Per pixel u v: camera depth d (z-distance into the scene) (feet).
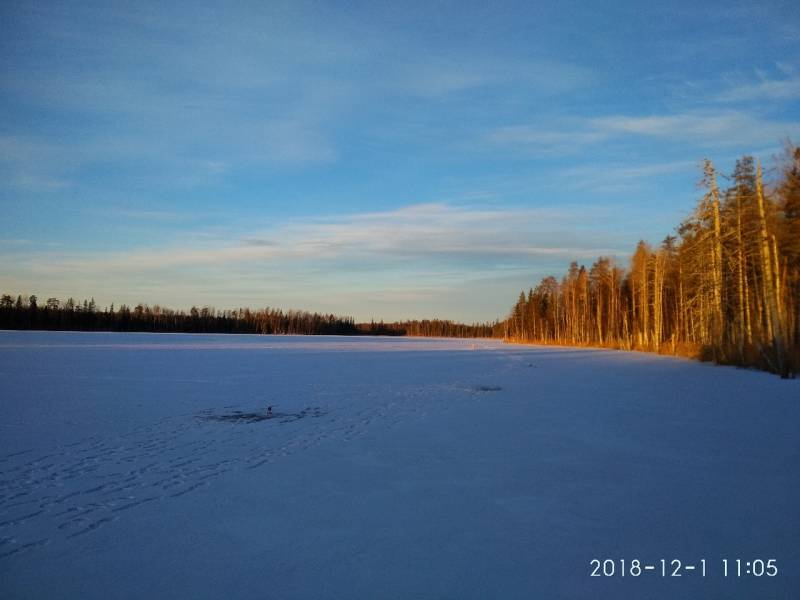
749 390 62.80
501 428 38.93
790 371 81.20
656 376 83.46
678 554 16.62
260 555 16.55
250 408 49.49
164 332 460.96
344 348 200.44
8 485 24.29
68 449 32.07
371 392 62.44
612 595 14.07
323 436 36.27
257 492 23.21
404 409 49.01
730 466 27.45
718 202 109.40
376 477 25.63
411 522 19.47
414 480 25.08
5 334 301.84
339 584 14.64
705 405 50.31
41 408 48.34
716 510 20.62
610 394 59.77
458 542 17.58
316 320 620.08
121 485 24.34
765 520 19.51
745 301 111.34
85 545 17.31
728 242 109.09
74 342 202.69
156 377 78.33
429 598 13.87
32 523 19.34
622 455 30.04
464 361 125.29
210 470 27.09
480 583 14.71
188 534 18.28
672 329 217.77
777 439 34.32
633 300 223.10
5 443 33.71
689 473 26.11
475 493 22.99
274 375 84.02
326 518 19.90
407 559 16.26
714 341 112.06
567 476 25.64
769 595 14.08
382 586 14.52
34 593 14.14
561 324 327.06
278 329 559.79
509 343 335.06
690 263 133.59
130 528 18.84
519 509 20.86
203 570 15.49
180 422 41.96
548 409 48.39
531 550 16.94
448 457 29.78
